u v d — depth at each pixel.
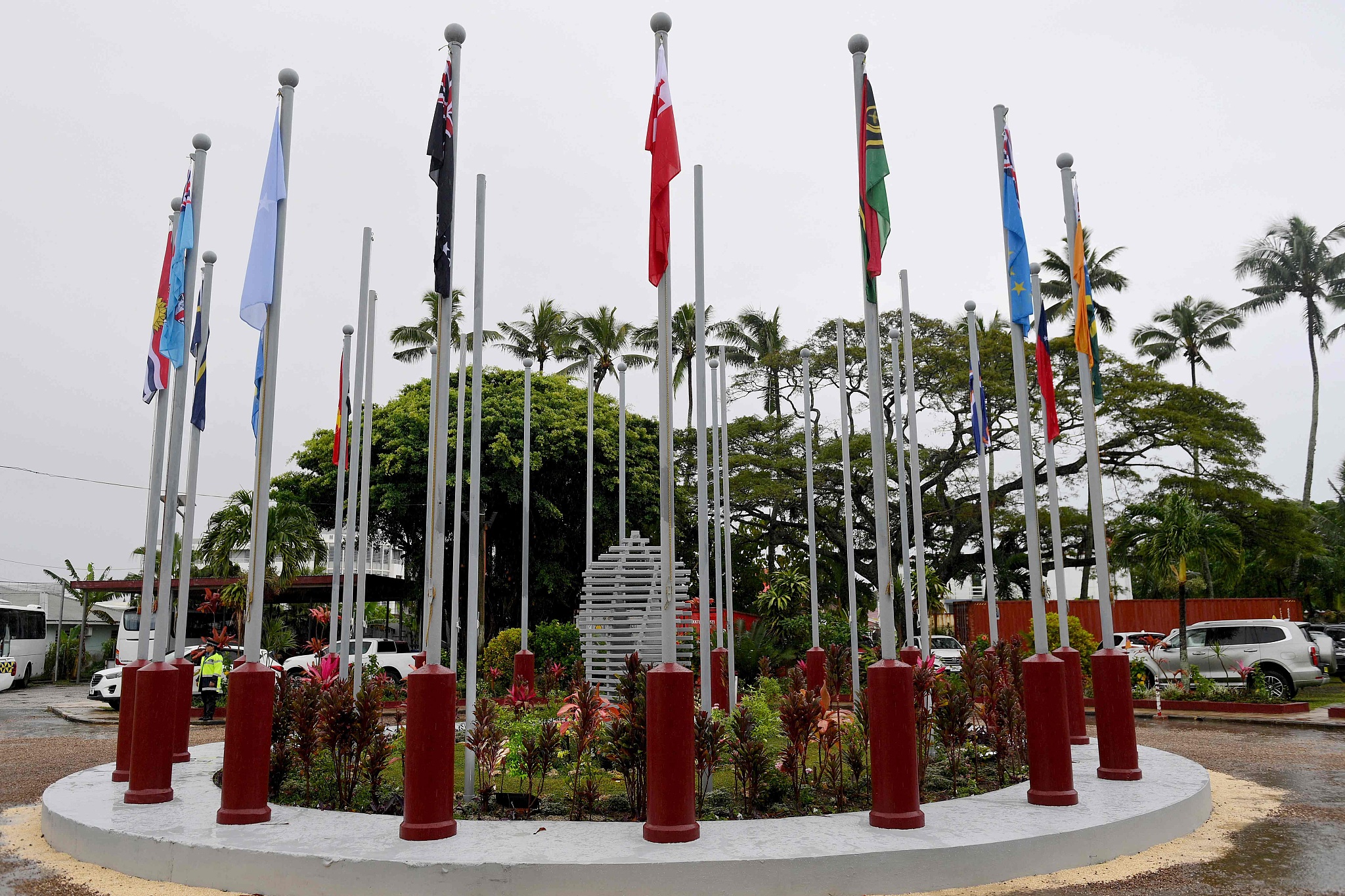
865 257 7.27
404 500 27.77
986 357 34.22
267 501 7.23
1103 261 40.66
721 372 13.68
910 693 6.52
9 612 33.88
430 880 5.46
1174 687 20.06
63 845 6.93
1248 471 32.78
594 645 14.01
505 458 27.30
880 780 6.46
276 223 7.55
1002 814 6.87
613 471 29.50
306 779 7.76
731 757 8.18
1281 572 39.25
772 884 5.49
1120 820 6.67
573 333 37.38
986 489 12.76
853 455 34.03
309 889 5.62
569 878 5.41
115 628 44.41
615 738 7.06
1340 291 42.12
